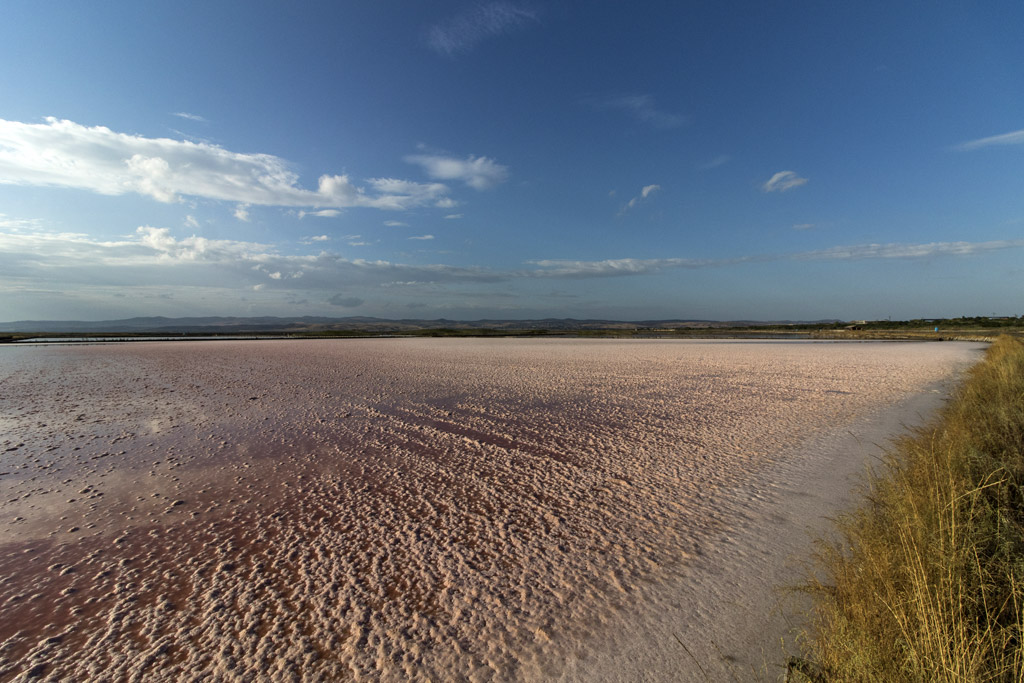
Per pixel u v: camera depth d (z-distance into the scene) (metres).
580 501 5.69
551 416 10.84
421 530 4.94
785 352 32.12
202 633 3.33
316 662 3.02
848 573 3.23
